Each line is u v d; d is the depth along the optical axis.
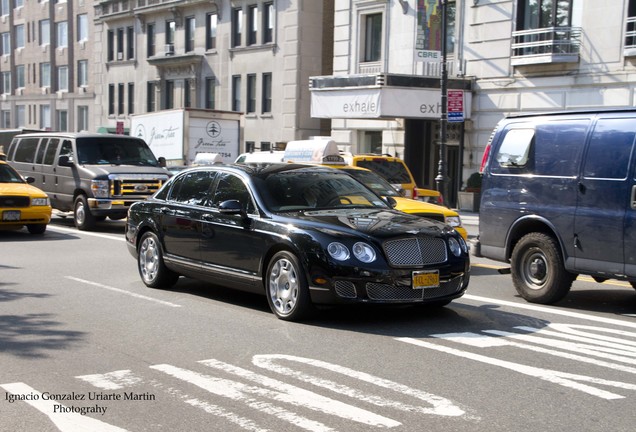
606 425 5.24
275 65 39.16
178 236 10.13
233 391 5.98
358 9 32.34
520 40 26.45
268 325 8.33
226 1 42.00
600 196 8.98
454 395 5.88
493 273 12.92
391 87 27.33
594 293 10.88
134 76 49.94
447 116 21.03
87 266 12.91
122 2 50.38
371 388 6.05
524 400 5.77
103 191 18.56
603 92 24.12
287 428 5.16
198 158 28.22
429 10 25.50
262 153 21.66
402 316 8.84
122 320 8.62
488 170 10.45
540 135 9.79
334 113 29.33
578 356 7.10
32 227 17.86
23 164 21.17
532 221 9.83
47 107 61.34
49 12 60.22
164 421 5.32
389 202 9.98
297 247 8.23
